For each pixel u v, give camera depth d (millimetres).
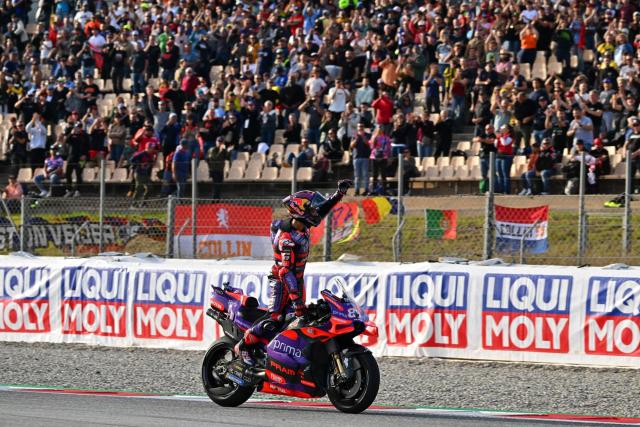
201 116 95125
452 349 47562
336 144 86938
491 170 58344
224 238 64938
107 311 53438
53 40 114562
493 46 91312
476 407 36062
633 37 90188
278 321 34281
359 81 96375
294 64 96500
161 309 52281
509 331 46500
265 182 87312
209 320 51156
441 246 66125
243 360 34219
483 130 85562
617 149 80562
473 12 97438
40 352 51469
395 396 38312
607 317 44750
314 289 50500
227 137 90750
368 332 32625
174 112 95750
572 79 91125
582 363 45125
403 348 48594
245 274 50812
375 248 67250
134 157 85688
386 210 62031
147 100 96438
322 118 91375
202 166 88875
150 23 111688
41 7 122250
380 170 79625
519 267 46969
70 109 101312
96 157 94188
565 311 45500
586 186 74562
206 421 30609
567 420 31969
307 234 34312
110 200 70062
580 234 58875
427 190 83750
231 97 91750
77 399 35469
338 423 30406
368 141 80125
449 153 85375
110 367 46000
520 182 77375
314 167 85375
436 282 48062
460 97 90062
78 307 54094
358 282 49750
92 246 69625
